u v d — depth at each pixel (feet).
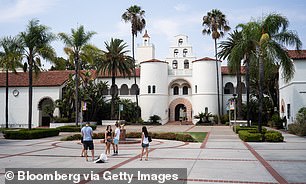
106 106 168.76
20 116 157.07
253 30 77.46
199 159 45.42
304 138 82.33
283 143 69.41
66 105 144.25
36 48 90.07
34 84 156.46
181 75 177.68
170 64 198.59
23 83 158.51
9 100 158.51
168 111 179.01
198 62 171.12
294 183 30.19
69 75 148.15
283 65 76.18
